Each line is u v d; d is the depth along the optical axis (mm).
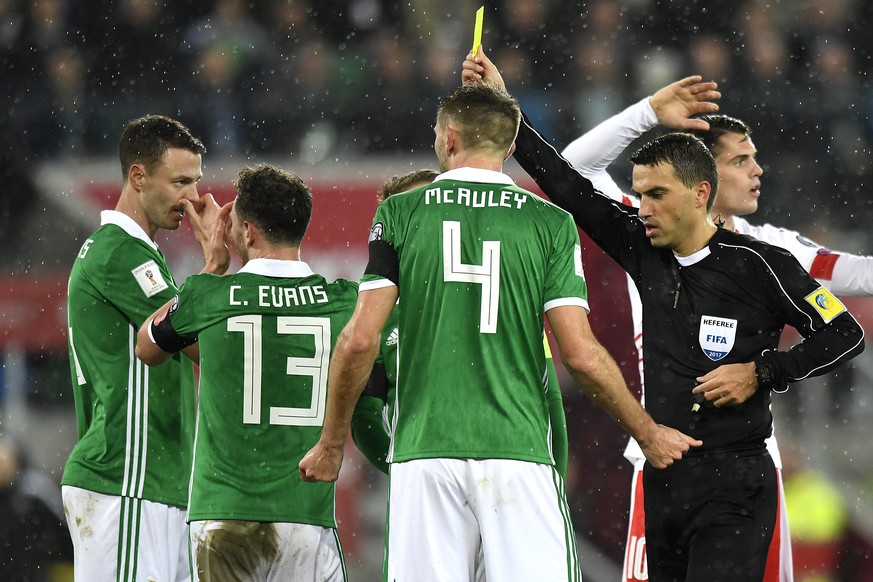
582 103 42000
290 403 13984
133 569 15117
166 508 15383
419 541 12422
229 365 13891
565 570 12469
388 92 41062
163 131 15773
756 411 13883
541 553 12398
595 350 12680
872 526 27625
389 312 12602
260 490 13836
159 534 15312
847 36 42469
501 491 12383
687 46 42375
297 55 42031
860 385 29109
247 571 13859
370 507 25828
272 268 14156
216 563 13773
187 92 41625
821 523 27375
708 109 16078
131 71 42094
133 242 15398
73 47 42156
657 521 14344
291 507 13891
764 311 13938
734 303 13945
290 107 41062
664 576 14586
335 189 28438
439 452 12414
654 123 16219
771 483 13969
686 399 13922
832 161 40312
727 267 13984
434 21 42625
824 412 29125
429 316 12641
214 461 13914
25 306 30766
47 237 34281
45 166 37375
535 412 12711
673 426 13953
